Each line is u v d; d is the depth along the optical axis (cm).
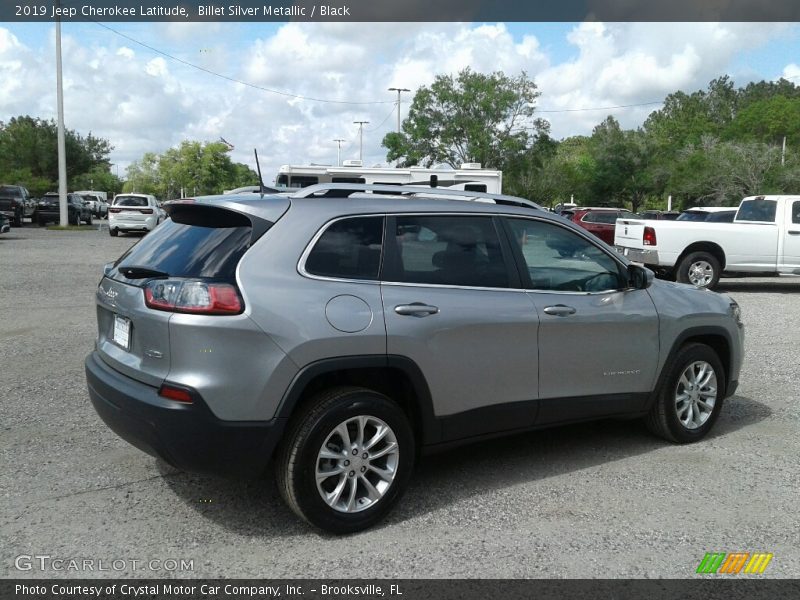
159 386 360
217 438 355
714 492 446
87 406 601
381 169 2000
